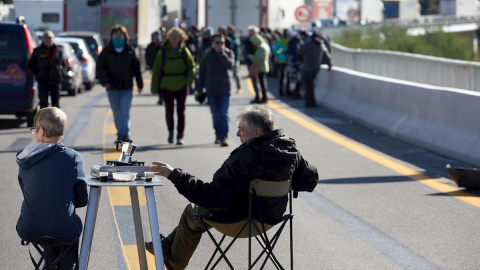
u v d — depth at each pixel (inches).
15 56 1519.4
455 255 669.9
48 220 477.1
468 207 852.6
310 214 821.2
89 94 2411.4
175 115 1750.7
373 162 1143.6
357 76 1701.5
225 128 1305.4
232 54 1311.5
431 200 887.7
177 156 1183.6
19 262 642.8
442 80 1507.1
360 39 5452.8
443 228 762.2
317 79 2079.2
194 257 660.1
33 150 478.3
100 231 740.7
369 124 1545.3
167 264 551.8
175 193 925.2
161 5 3786.9
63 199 479.2
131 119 1679.4
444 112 1242.0
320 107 1940.2
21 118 1742.1
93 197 488.4
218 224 497.4
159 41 2214.6
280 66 2292.1
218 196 483.5
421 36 5748.0
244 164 485.7
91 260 642.8
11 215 806.5
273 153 486.9
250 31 2018.9
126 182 486.9
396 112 1440.7
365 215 816.3
